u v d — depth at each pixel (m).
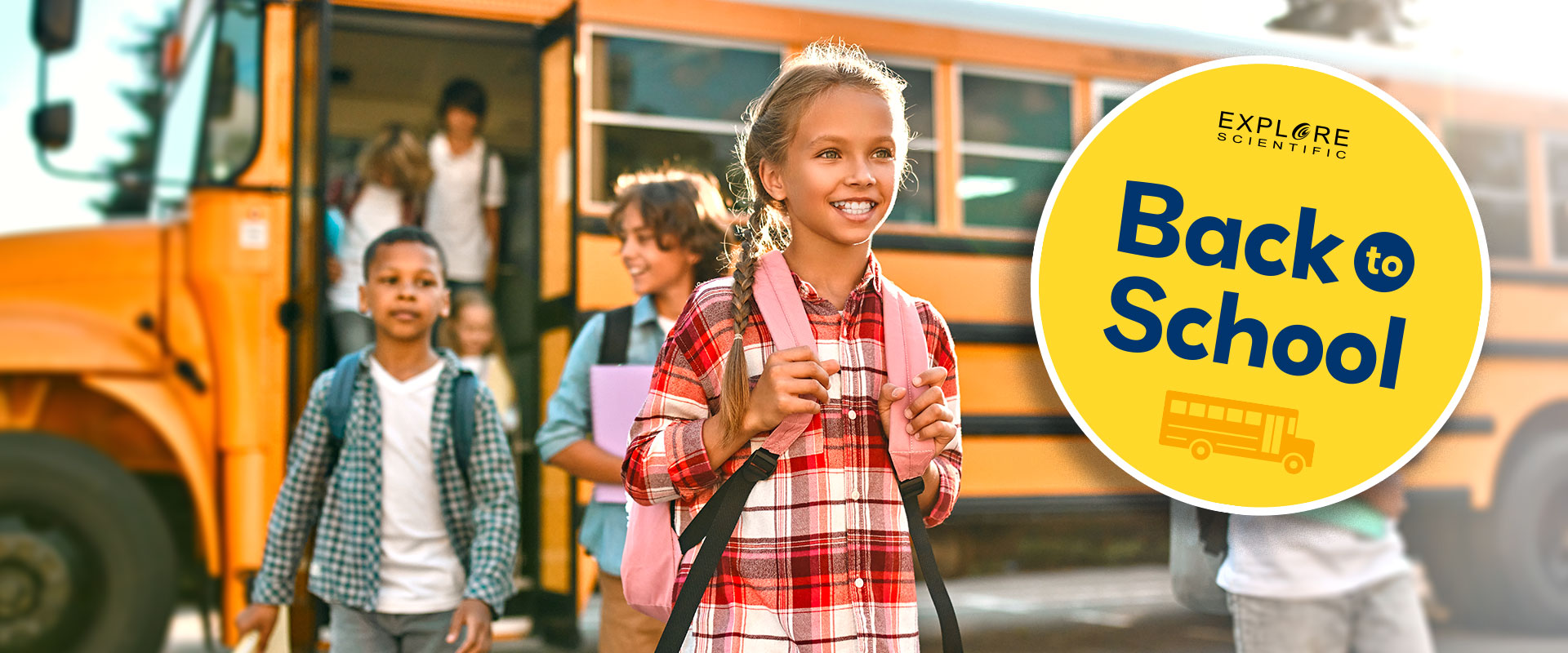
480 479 2.63
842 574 1.43
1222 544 2.58
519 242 4.55
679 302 2.99
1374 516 2.46
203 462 3.76
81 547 3.69
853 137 1.47
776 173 1.56
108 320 3.71
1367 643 2.46
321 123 3.96
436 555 2.64
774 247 1.66
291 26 3.96
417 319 2.66
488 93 4.63
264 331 3.84
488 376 4.41
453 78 4.68
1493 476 5.61
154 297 3.76
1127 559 5.63
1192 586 2.83
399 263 2.67
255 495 3.77
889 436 1.45
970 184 4.75
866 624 1.42
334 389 2.62
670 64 4.39
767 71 4.53
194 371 3.77
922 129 4.68
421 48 4.58
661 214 2.93
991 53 4.81
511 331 4.52
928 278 4.64
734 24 4.48
